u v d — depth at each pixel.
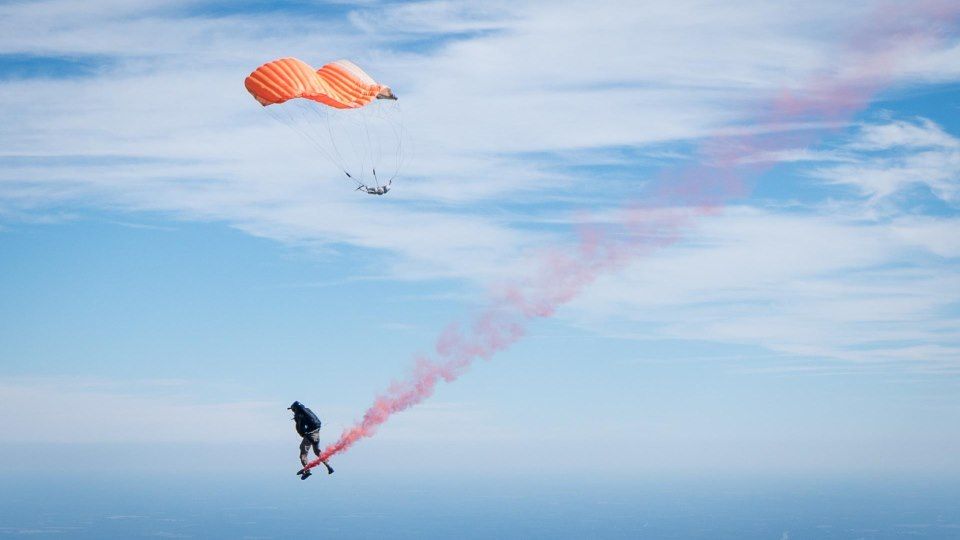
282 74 64.50
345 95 66.94
